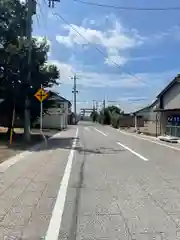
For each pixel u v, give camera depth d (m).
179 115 28.55
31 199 7.36
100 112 102.31
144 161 13.70
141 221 5.79
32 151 17.58
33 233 5.24
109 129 53.53
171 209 6.53
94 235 5.13
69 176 10.19
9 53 23.20
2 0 23.44
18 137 26.64
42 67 27.20
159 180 9.51
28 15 23.09
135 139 28.62
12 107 26.52
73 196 7.60
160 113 33.09
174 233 5.19
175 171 11.11
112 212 6.34
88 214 6.21
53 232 5.28
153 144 23.11
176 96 29.75
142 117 55.50
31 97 25.97
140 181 9.36
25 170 11.38
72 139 27.50
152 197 7.50
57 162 13.38
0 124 36.72
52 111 50.12
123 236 5.07
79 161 13.69
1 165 12.54
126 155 15.94
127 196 7.59
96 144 22.58
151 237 5.02
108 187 8.55
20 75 23.83
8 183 9.14
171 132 30.02
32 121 30.66
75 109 94.25
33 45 25.75
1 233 5.23
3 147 19.20
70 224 5.65
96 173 10.73
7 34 23.89
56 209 6.56
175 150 18.62
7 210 6.51
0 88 24.30
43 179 9.71
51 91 27.97
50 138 28.59
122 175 10.34
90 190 8.21
